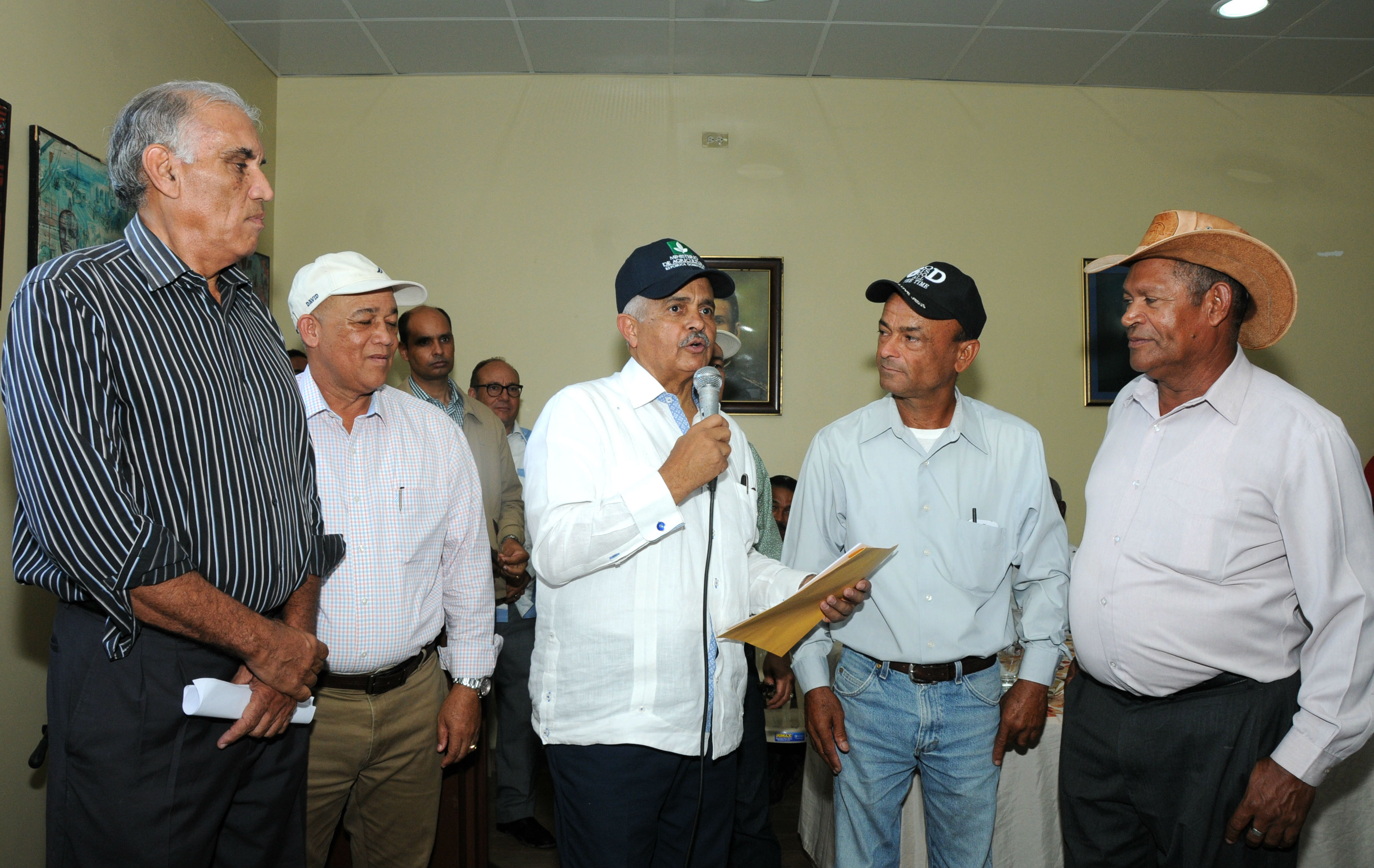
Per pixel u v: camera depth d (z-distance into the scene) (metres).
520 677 2.87
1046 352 4.14
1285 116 4.27
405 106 4.07
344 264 1.70
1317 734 1.40
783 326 4.07
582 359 4.04
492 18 3.57
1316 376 4.21
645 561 1.43
